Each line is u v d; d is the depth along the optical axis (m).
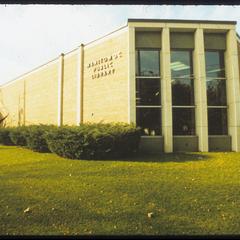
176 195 7.83
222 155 15.62
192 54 18.92
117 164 12.85
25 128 22.73
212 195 7.82
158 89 18.44
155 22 18.14
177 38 18.66
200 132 17.83
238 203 7.10
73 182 9.52
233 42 18.44
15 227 5.57
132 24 18.08
